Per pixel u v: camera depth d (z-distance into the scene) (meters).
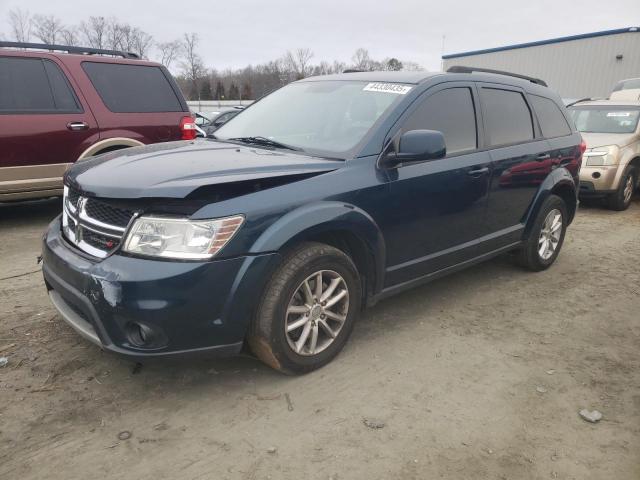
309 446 2.59
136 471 2.40
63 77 6.24
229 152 3.44
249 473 2.41
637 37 24.28
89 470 2.39
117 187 2.74
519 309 4.34
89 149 6.36
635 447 2.68
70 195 3.18
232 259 2.69
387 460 2.52
